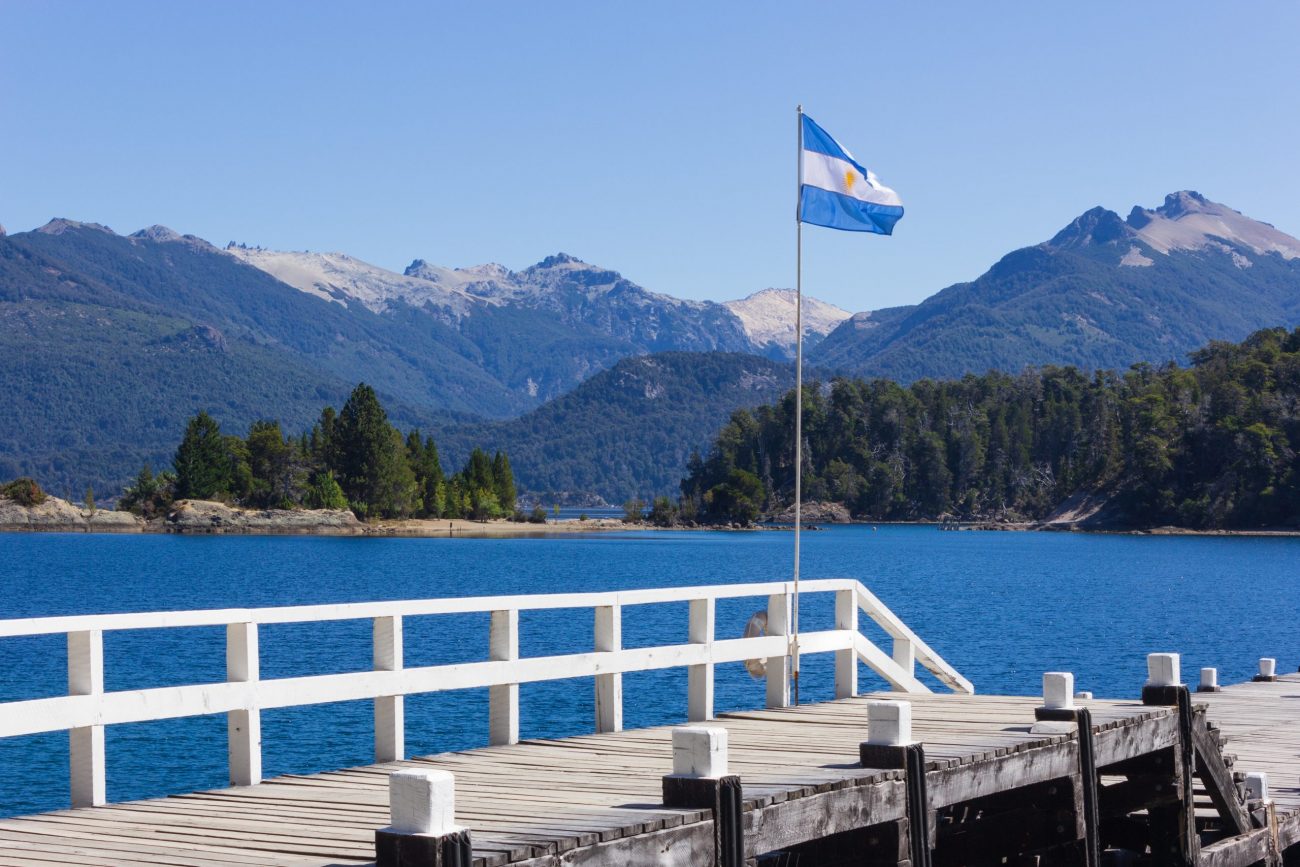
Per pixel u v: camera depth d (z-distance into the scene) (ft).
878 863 27.02
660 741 37.32
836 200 56.29
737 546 554.87
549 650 137.59
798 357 53.11
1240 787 38.99
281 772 76.18
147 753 82.53
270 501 652.48
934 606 231.09
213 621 30.99
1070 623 196.75
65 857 22.86
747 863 23.36
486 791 28.60
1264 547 545.03
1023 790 33.06
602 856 21.04
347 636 149.69
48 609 231.50
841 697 48.88
